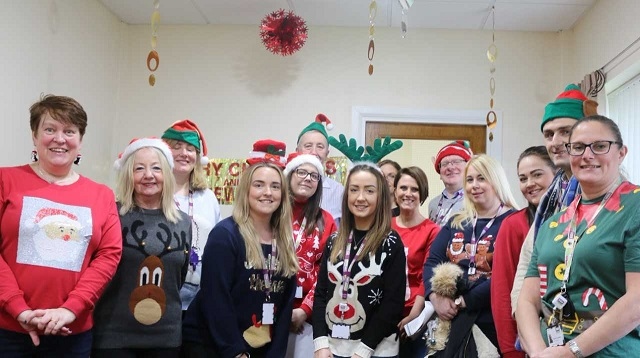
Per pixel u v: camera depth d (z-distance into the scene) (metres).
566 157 2.00
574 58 4.29
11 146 3.17
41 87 3.44
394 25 4.42
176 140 2.63
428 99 4.41
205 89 4.51
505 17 4.18
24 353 1.89
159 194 2.22
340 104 4.43
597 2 3.85
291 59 4.49
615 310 1.49
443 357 2.23
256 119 4.46
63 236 1.94
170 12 4.34
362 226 2.30
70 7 3.77
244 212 2.24
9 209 1.92
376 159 3.27
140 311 2.05
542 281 1.74
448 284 2.22
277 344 2.18
